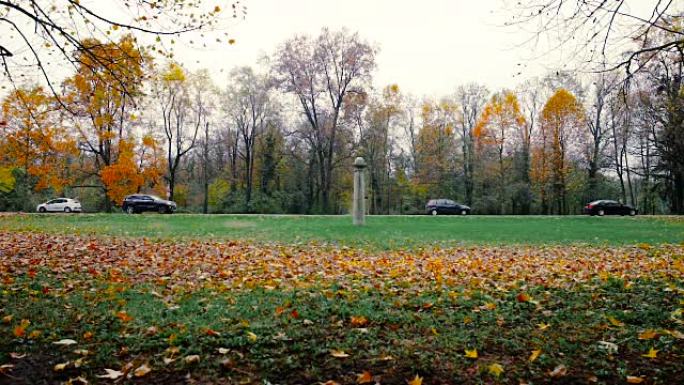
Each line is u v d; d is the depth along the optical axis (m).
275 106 45.06
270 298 6.34
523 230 18.42
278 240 14.57
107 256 10.53
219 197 48.16
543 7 5.62
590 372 3.98
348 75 39.53
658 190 42.75
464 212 38.31
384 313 5.57
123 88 8.34
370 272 8.57
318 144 42.34
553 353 4.38
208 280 7.76
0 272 8.11
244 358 4.27
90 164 39.44
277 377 3.92
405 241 14.47
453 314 5.60
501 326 5.20
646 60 5.93
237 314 5.52
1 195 37.62
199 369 4.06
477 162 48.16
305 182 49.31
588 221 24.25
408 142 51.53
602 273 8.36
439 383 3.83
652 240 15.31
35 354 4.38
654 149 35.00
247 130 46.41
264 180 47.41
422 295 6.54
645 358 4.27
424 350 4.45
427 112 48.53
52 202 37.62
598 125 40.53
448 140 48.75
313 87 40.19
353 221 20.31
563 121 40.28
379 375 3.96
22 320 5.11
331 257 11.00
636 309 5.77
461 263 10.05
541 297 6.43
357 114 42.69
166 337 4.74
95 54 7.91
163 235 15.95
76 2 6.96
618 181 48.16
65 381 3.88
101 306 5.91
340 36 38.94
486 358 4.31
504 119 43.91
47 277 7.75
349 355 4.33
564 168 41.19
